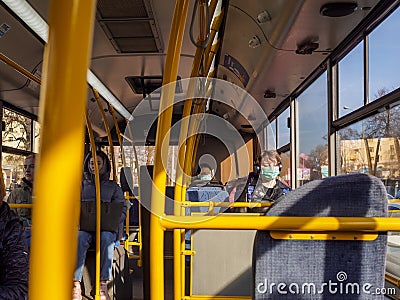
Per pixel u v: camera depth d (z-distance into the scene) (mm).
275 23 5078
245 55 6590
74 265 596
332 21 4762
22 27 5121
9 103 6797
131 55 6641
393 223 1570
